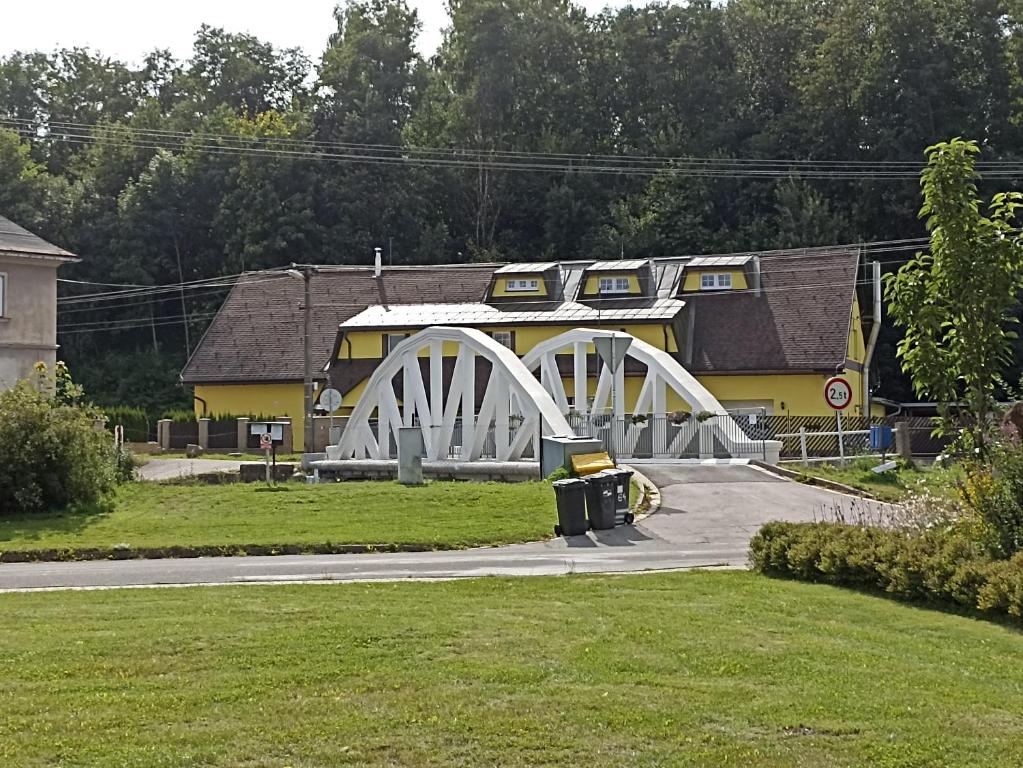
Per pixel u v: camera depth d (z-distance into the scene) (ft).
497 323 166.09
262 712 26.58
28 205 238.48
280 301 193.77
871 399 182.19
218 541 65.31
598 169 243.81
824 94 226.79
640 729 25.29
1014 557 39.50
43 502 82.89
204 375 182.29
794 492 84.94
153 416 201.87
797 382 159.02
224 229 239.09
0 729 25.39
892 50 219.00
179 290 249.34
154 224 245.86
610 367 89.40
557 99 264.52
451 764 23.25
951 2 219.20
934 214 41.42
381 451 110.32
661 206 221.66
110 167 260.01
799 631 35.88
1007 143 215.10
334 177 241.55
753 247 214.07
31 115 293.43
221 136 249.75
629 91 265.34
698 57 254.88
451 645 33.40
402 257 240.32
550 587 45.11
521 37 262.47
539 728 25.30
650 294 172.65
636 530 68.74
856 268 171.63
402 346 108.27
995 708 27.45
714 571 50.31
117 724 25.75
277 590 45.09
